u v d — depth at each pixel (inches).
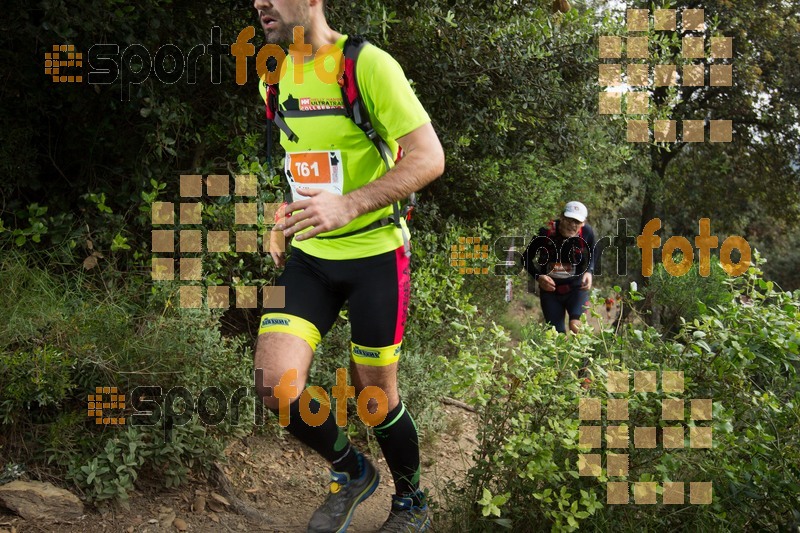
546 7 261.4
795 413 114.3
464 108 246.5
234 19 185.5
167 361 135.3
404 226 112.6
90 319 134.9
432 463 160.9
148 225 169.6
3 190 160.4
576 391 113.7
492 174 298.0
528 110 269.9
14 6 148.3
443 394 180.9
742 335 119.2
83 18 149.5
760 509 112.0
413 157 99.0
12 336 125.0
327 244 108.6
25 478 117.0
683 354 119.4
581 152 317.1
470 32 230.5
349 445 115.5
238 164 182.5
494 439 115.4
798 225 810.2
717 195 783.1
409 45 224.2
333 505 114.5
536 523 111.7
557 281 236.1
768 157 752.3
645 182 650.8
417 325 219.3
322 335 109.7
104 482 118.3
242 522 123.9
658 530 112.3
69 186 172.4
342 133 103.7
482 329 118.3
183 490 127.6
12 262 142.2
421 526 117.4
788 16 711.7
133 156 171.8
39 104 161.8
